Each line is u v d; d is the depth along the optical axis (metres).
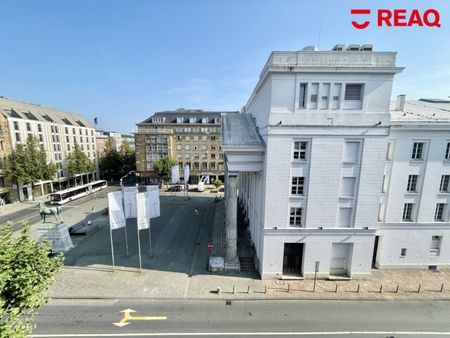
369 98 18.47
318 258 20.78
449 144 20.88
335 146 19.09
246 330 15.08
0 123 47.62
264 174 20.55
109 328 15.13
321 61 18.02
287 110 18.77
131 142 133.88
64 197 50.06
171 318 16.11
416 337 14.72
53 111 67.44
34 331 14.78
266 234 20.41
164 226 35.09
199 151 71.62
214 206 47.03
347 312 16.84
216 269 22.20
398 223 21.83
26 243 11.22
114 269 22.44
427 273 21.98
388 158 21.17
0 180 47.88
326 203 19.91
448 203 21.67
